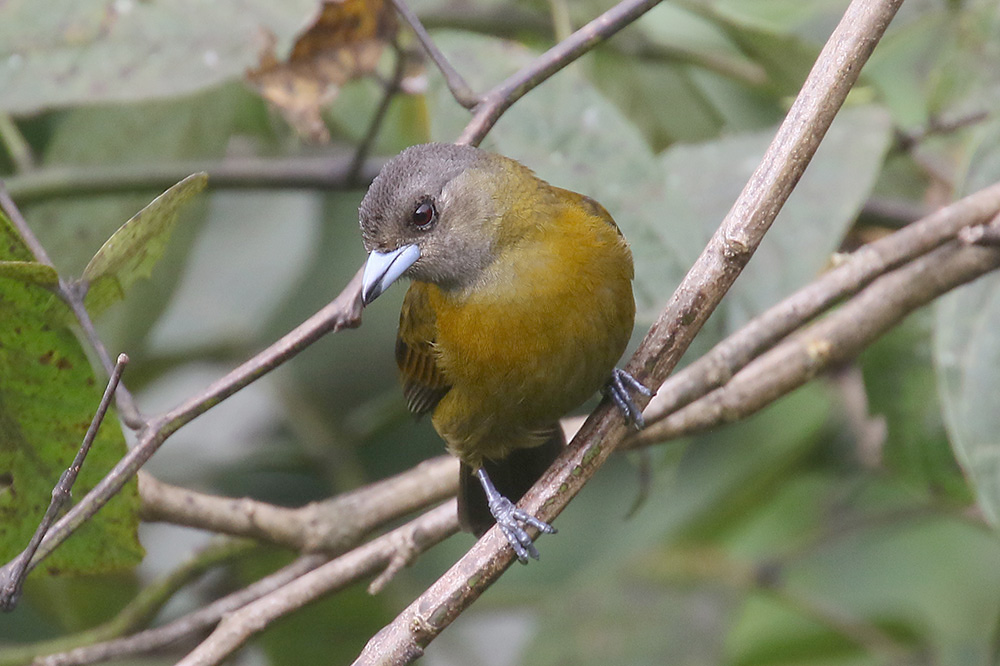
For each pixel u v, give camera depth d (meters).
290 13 8.69
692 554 11.52
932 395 9.20
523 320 7.28
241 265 12.09
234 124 11.89
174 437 12.42
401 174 7.54
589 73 11.08
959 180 8.23
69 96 8.58
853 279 7.39
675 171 9.39
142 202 10.74
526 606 11.61
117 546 6.90
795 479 11.51
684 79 11.38
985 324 7.90
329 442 11.91
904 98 10.77
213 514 8.24
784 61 10.14
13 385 6.32
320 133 8.66
